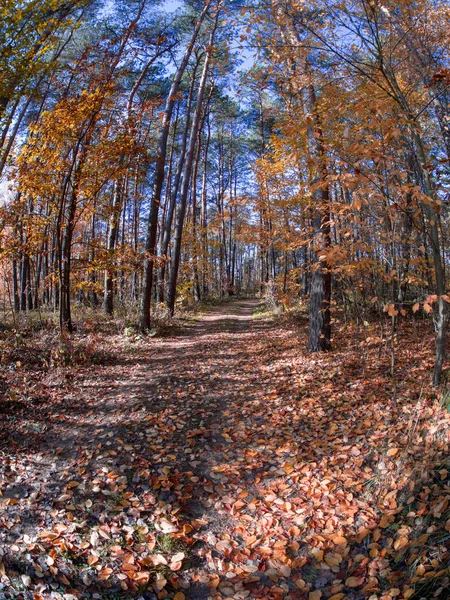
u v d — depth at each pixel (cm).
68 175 955
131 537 328
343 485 381
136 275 1886
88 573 294
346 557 301
